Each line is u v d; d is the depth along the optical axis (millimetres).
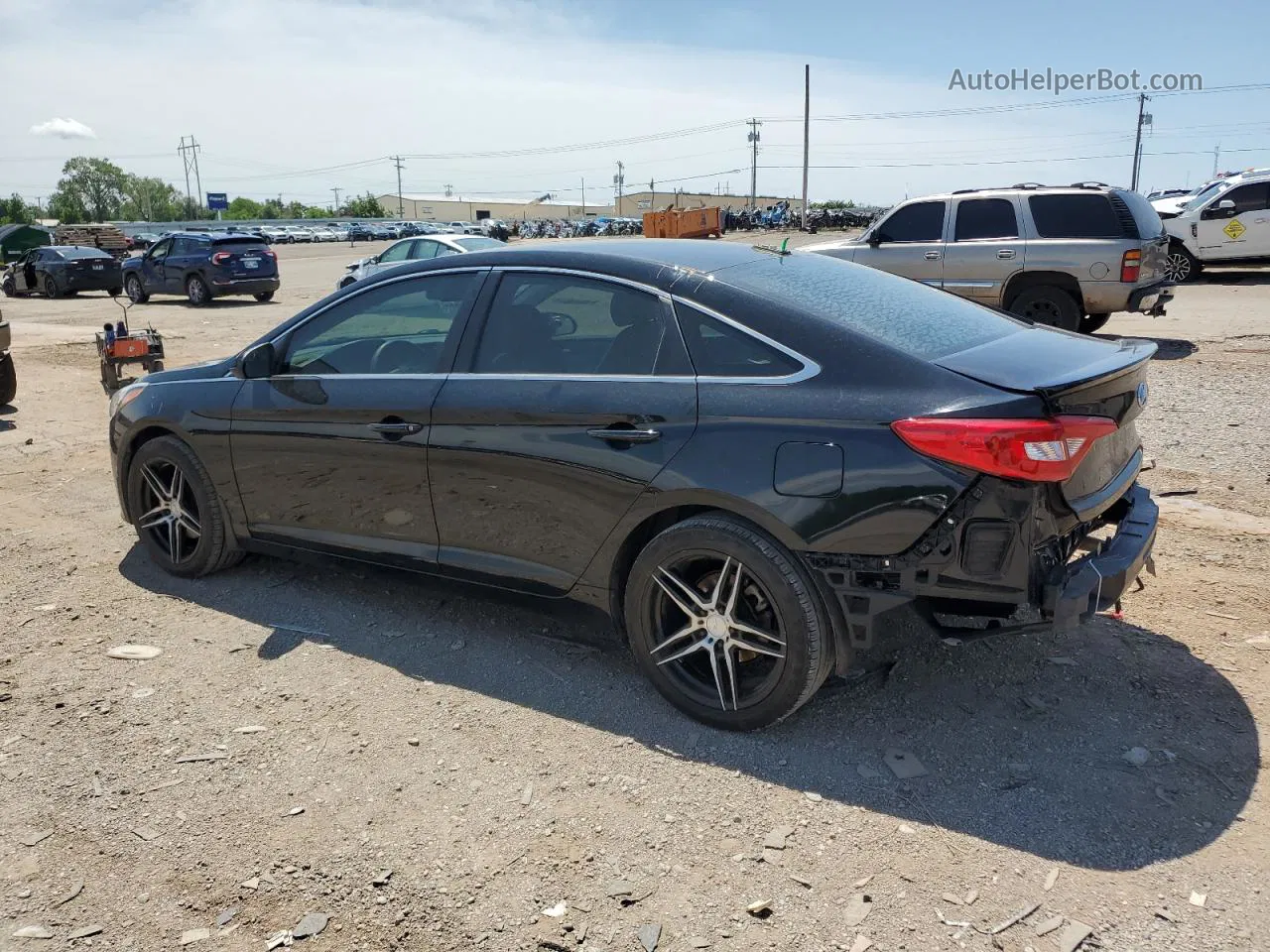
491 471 3717
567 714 3518
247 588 4691
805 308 3320
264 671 3857
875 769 3141
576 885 2652
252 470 4441
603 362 3549
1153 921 2467
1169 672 3701
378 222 108562
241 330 16547
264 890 2652
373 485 4074
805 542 3078
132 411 4809
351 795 3053
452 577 3967
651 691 3672
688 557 3326
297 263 44719
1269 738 3252
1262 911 2490
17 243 42688
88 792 3088
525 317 3766
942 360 3113
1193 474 6191
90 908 2594
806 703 3336
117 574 4914
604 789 3068
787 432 3117
